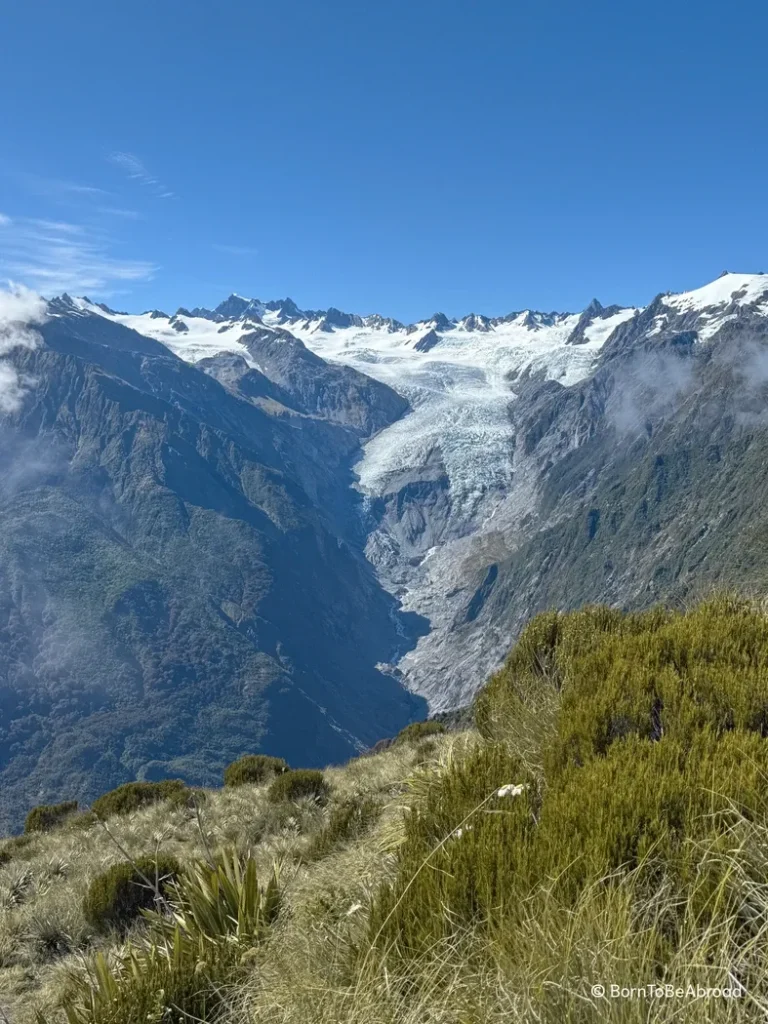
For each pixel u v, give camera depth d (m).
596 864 3.04
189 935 4.82
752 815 3.19
